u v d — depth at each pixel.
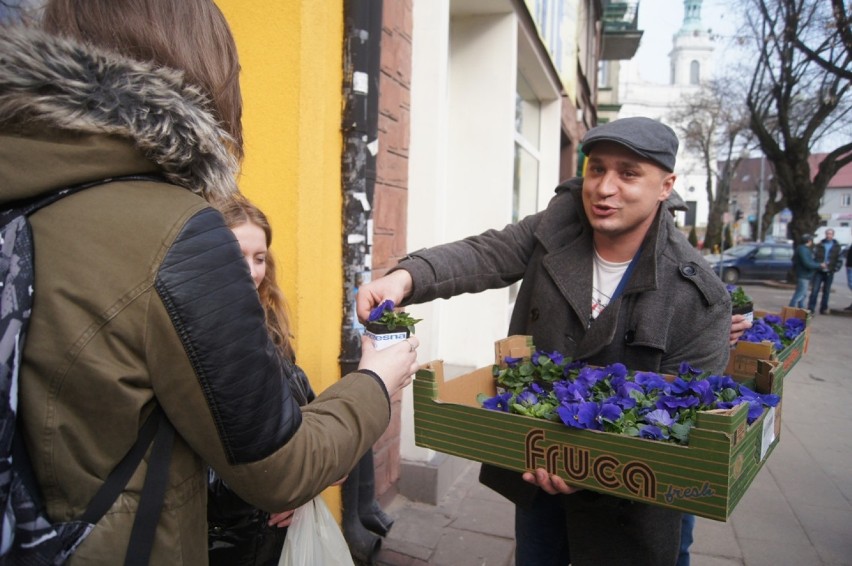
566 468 1.28
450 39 4.54
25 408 0.76
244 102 2.23
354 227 2.52
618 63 29.05
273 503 0.90
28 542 0.75
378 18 2.51
